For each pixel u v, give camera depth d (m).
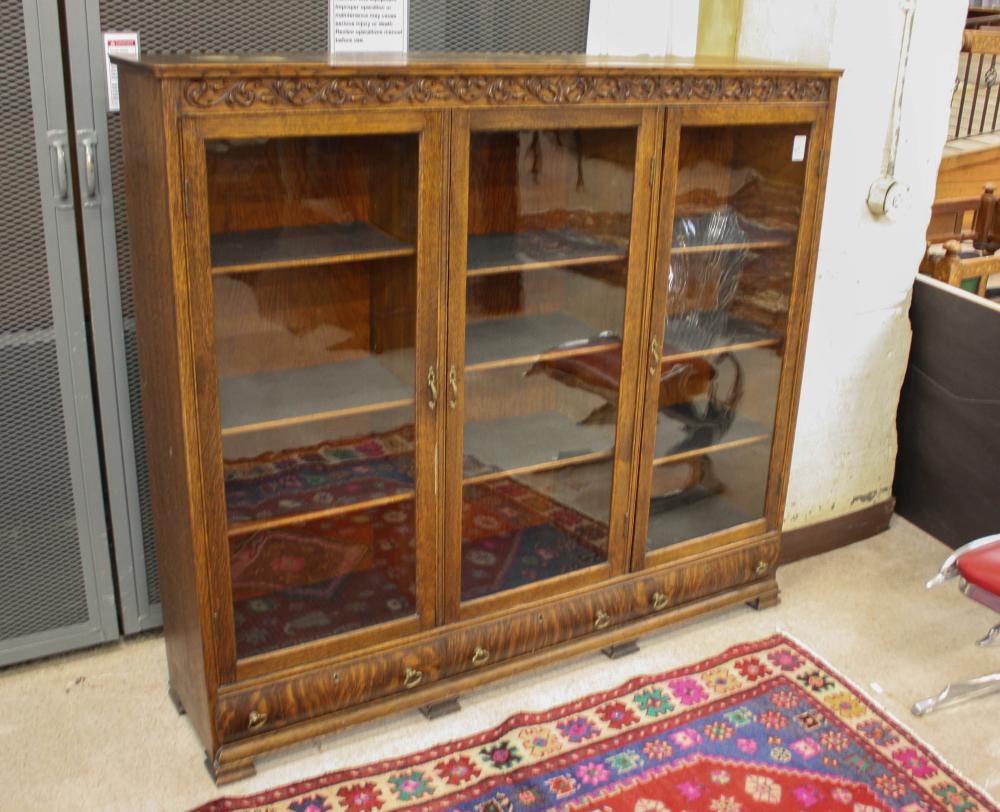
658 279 2.43
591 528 2.58
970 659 2.76
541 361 2.36
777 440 2.79
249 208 1.95
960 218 4.79
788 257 2.62
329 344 2.15
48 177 2.25
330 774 2.24
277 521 2.15
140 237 2.05
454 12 2.59
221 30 2.33
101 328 2.42
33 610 2.55
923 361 3.30
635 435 2.54
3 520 2.45
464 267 2.17
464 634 2.43
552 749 2.35
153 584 2.68
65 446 2.46
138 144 1.95
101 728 2.38
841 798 2.24
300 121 1.90
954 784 2.29
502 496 2.41
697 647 2.77
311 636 2.27
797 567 3.20
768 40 2.87
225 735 2.19
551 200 2.23
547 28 2.72
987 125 6.23
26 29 2.14
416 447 2.26
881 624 2.91
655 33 2.90
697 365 2.60
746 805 2.21
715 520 2.79
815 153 2.53
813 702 2.54
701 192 2.43
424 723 2.43
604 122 2.21
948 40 2.92
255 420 2.06
